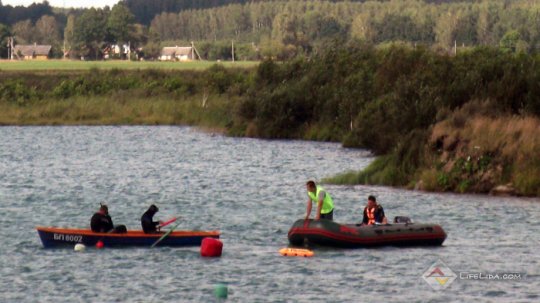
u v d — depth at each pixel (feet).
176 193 425.28
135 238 292.40
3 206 386.32
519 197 393.50
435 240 294.66
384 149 565.12
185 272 260.83
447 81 554.05
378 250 285.43
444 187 411.75
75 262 272.72
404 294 237.25
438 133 431.84
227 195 417.28
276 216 358.23
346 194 406.62
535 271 259.80
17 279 253.85
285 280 251.60
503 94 482.28
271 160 566.77
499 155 410.72
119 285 247.50
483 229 323.98
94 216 295.07
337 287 244.01
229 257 279.28
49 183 464.24
